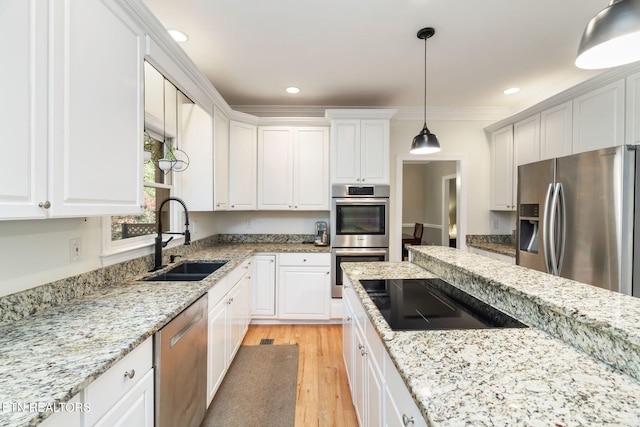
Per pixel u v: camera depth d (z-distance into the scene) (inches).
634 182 66.5
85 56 43.2
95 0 45.0
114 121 49.8
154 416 46.3
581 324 33.7
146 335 42.0
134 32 55.3
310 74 107.4
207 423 69.0
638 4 35.8
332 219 126.8
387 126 127.3
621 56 44.0
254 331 121.7
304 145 134.7
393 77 109.4
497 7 71.2
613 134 84.1
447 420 22.6
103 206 47.4
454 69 103.6
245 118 128.1
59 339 39.4
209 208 107.7
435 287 64.7
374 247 127.2
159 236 83.2
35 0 35.4
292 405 75.6
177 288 64.0
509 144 131.3
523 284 47.2
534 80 112.4
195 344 60.3
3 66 32.1
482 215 146.6
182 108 106.9
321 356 101.0
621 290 67.1
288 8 71.4
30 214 35.3
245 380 86.6
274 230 148.1
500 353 33.5
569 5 70.3
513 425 21.8
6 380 30.0
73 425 30.5
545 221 84.8
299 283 126.5
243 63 99.2
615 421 22.0
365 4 70.2
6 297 43.8
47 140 37.3
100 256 63.6
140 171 57.2
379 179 127.6
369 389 52.3
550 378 28.1
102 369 33.1
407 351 34.4
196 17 74.8
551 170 85.4
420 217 277.6
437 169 247.4
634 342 27.7
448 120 145.3
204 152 107.3
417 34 82.4
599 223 71.4
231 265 89.2
